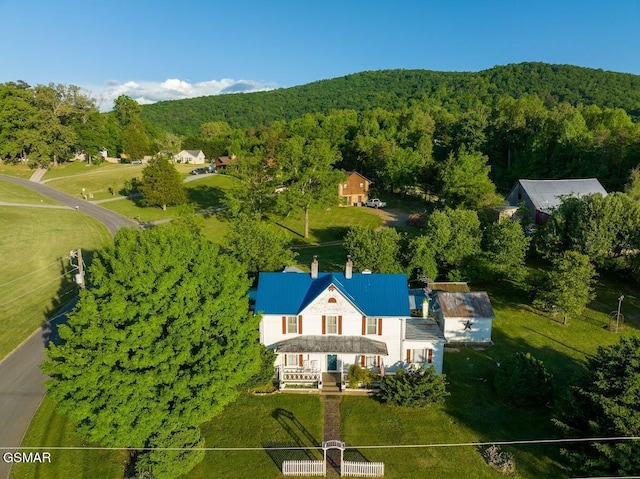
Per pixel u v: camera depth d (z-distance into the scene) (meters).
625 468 24.69
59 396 25.53
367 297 37.62
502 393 34.81
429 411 33.94
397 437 31.22
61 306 49.31
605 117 111.25
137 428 25.94
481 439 31.02
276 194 79.94
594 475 26.48
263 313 36.97
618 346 28.25
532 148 102.62
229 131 194.25
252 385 35.09
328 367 38.22
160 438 26.88
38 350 41.16
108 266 31.08
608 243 52.84
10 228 71.19
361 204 97.44
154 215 86.44
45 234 70.31
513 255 54.06
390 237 54.75
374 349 35.88
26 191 98.50
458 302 44.31
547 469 28.25
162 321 28.17
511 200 80.69
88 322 27.12
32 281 54.41
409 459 29.25
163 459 26.61
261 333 37.66
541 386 33.78
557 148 97.25
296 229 82.19
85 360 25.88
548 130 104.19
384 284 38.41
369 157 117.94
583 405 28.47
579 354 41.66
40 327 45.19
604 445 25.50
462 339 43.66
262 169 79.69
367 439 31.02
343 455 29.53
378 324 36.88
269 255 48.22
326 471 28.28
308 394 35.94
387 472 28.20
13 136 118.81
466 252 54.56
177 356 27.55
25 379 36.94
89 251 65.12
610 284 56.12
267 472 28.25
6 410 33.34
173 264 30.19
